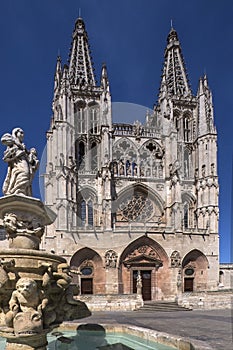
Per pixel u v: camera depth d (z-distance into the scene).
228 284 65.81
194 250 64.44
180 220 64.56
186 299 45.03
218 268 65.06
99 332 14.73
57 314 9.63
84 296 41.81
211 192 70.25
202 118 75.56
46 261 9.30
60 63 81.00
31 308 8.73
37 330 8.63
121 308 42.00
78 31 85.38
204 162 73.06
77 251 56.69
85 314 10.60
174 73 86.38
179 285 56.81
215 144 73.25
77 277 58.19
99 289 58.56
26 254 9.07
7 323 8.64
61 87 69.94
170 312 40.12
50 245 58.72
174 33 90.00
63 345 12.84
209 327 24.38
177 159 67.69
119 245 59.19
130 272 61.19
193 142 77.69
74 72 81.19
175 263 62.41
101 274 58.97
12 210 10.12
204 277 64.44
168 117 68.50
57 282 9.41
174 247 62.94
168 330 23.36
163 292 61.66
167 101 70.31
